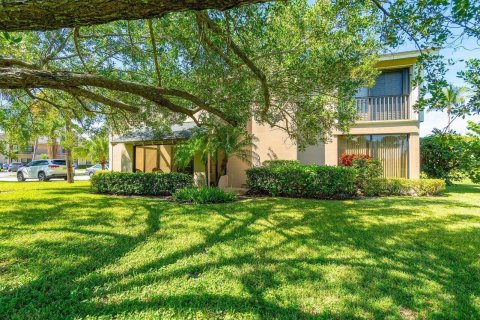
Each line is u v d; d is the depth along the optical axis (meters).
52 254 4.29
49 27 2.31
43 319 2.69
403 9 3.83
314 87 6.50
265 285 3.35
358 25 5.59
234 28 5.26
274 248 4.61
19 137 11.72
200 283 3.39
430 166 14.79
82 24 2.29
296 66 6.09
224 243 4.87
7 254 4.25
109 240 5.00
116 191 11.57
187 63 6.54
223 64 6.14
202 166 13.48
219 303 2.96
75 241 4.91
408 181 11.23
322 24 5.74
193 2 2.05
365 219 6.63
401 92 13.27
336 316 2.73
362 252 4.42
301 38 5.98
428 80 4.04
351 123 8.62
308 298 3.05
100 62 7.24
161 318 2.70
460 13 3.31
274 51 5.99
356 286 3.31
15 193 11.59
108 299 3.04
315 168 10.22
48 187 14.47
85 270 3.75
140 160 16.75
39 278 3.50
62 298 3.07
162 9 2.13
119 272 3.69
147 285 3.34
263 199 9.72
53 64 7.64
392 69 13.41
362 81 6.76
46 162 21.22
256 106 7.89
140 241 4.98
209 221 6.43
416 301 2.99
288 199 9.70
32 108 10.32
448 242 4.90
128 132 11.10
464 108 3.62
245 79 6.33
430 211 7.60
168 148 16.28
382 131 12.99
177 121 9.05
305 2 5.91
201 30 4.87
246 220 6.52
